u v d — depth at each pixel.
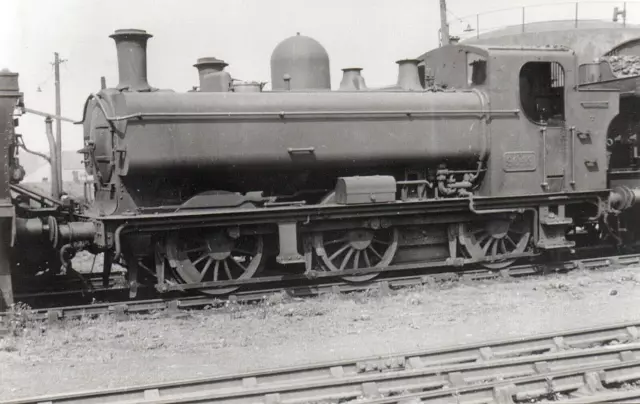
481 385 6.16
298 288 10.77
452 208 11.61
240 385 6.43
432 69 13.29
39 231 9.80
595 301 10.25
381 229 11.88
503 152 11.94
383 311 9.87
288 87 11.48
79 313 9.57
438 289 11.20
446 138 11.64
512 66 12.02
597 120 12.64
